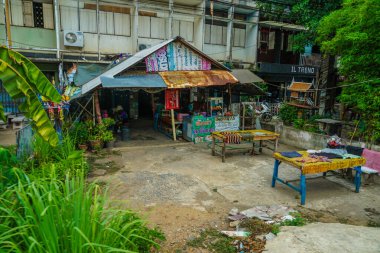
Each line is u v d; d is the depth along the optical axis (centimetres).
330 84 1308
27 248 285
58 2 1445
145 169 820
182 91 1611
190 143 1145
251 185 718
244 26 1950
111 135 1024
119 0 1530
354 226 493
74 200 302
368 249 409
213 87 1352
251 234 475
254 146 1070
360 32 833
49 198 280
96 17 1540
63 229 287
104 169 809
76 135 948
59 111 919
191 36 1809
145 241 392
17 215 298
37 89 377
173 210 567
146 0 1636
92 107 1122
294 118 1306
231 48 1828
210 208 582
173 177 755
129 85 959
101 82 937
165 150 1042
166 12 1697
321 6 1152
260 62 1934
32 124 376
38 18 1441
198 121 1145
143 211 557
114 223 325
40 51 1437
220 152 1023
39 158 679
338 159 659
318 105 1316
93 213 304
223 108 1283
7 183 386
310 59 2178
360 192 689
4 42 1374
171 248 438
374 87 841
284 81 2077
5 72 348
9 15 1380
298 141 1105
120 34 1617
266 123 1305
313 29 1122
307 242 429
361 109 877
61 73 1375
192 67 1163
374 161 753
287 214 555
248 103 1354
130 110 1709
